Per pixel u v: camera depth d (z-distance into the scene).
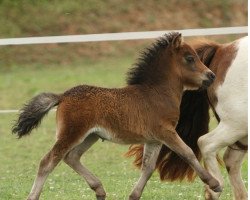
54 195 12.85
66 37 19.22
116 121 10.54
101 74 28.61
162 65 10.98
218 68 11.30
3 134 19.28
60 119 10.45
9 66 30.73
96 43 32.56
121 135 10.62
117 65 30.44
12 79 27.95
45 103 10.48
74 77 28.09
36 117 10.52
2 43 19.09
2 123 20.36
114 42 32.66
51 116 21.08
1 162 16.67
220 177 11.16
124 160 16.67
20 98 24.22
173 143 10.77
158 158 11.64
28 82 27.19
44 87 26.00
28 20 33.75
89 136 10.88
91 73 28.95
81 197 12.64
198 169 10.74
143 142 10.85
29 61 31.33
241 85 10.98
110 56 31.73
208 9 35.22
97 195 10.87
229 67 11.13
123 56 31.72
